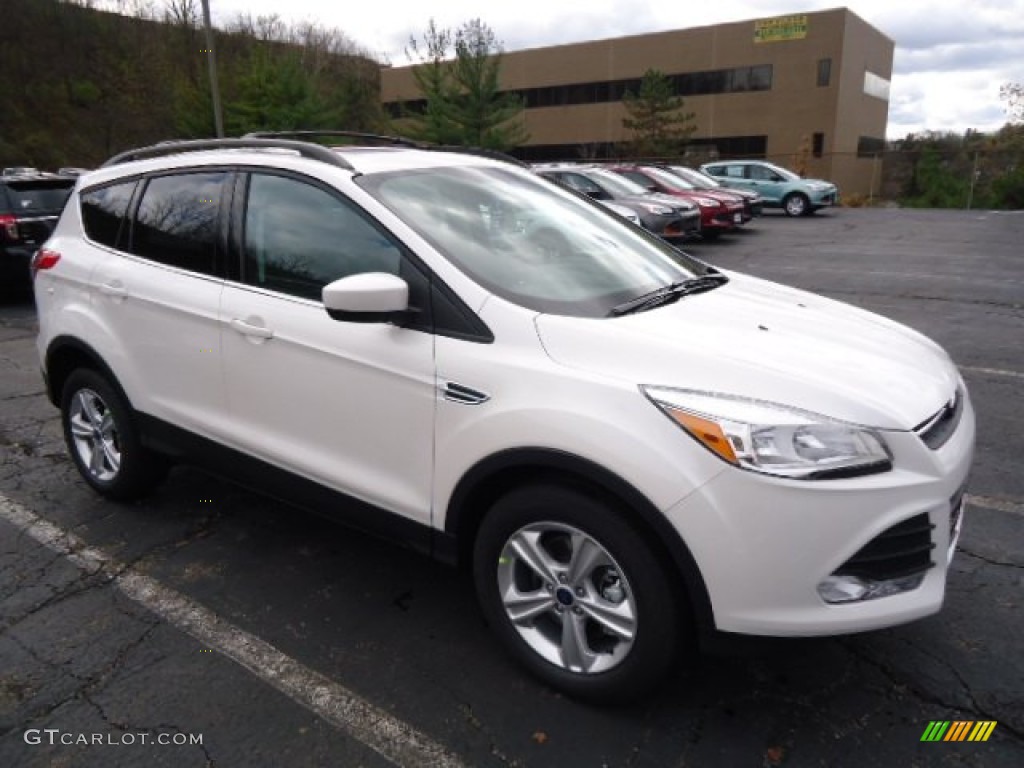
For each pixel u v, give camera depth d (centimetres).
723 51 4594
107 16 3831
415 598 314
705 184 1764
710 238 1638
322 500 297
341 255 284
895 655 273
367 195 281
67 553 353
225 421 324
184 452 345
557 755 231
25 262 952
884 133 5056
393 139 401
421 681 264
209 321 318
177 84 3334
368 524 286
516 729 241
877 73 4769
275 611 306
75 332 375
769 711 247
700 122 4756
